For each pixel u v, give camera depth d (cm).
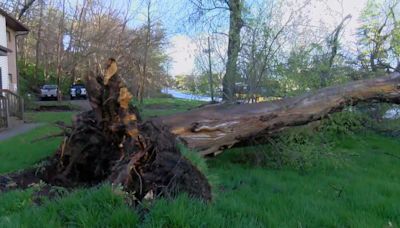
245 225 307
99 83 415
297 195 440
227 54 777
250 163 648
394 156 748
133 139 395
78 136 451
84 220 290
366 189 478
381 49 975
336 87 686
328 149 641
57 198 342
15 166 585
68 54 3628
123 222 290
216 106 616
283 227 321
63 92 3488
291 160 612
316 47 871
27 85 3291
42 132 1087
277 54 762
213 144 553
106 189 328
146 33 2273
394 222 351
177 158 385
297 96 653
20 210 334
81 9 3606
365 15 1016
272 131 599
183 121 545
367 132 948
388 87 698
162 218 291
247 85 734
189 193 353
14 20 2198
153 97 1930
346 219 354
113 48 2488
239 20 755
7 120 1266
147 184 354
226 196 408
